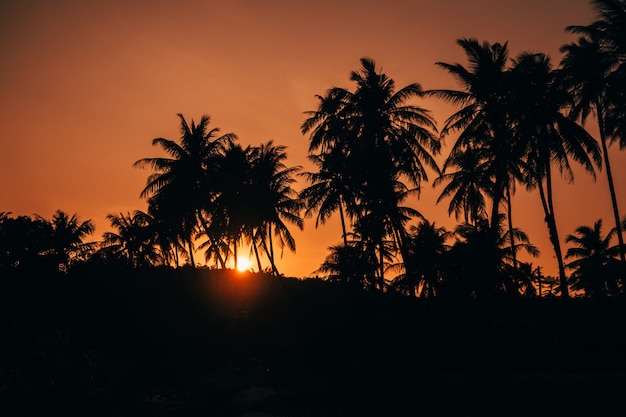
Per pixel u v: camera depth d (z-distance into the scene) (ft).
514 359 84.02
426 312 114.11
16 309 92.17
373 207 122.83
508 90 107.24
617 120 104.78
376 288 120.47
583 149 104.06
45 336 83.61
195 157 157.38
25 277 108.99
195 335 106.63
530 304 136.26
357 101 120.57
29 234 126.93
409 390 55.06
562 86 104.73
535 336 92.53
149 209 177.47
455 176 118.62
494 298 116.88
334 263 122.62
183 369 84.28
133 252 188.44
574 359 84.74
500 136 107.14
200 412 61.57
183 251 186.29
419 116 117.80
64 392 61.11
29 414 56.03
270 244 169.27
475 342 89.45
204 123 161.89
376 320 102.01
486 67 107.45
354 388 65.72
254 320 114.83
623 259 106.93
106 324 101.76
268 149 171.63
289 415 58.54
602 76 101.40
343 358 83.35
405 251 124.36
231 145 165.27
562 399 55.26
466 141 108.47
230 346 100.01
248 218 163.63
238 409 62.39
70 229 186.19
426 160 121.39
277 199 167.53
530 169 117.29
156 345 95.96
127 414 59.67
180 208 156.87
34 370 65.77
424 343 93.66
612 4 98.17
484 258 116.98
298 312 115.75
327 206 128.67
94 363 77.36
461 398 57.06
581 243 182.80
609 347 87.92
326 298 115.03
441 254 132.16
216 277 166.91
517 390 59.26
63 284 117.29
